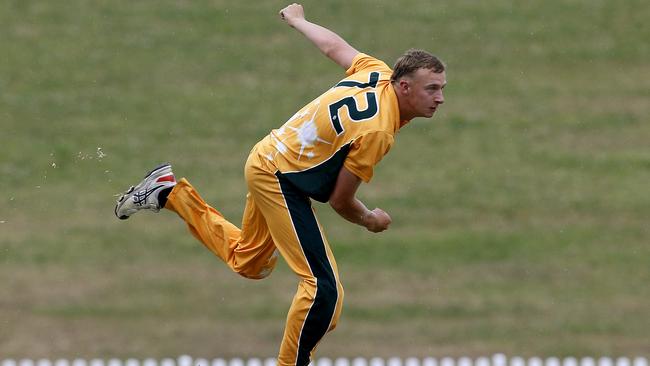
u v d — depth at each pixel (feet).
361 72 84.74
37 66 266.57
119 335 184.55
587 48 273.54
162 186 90.27
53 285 200.54
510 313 190.60
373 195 225.97
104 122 250.16
